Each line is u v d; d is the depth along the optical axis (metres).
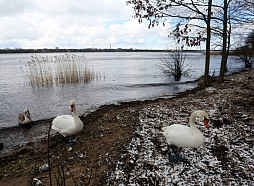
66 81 18.94
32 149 6.08
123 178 4.04
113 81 19.91
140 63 44.50
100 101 12.36
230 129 5.75
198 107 8.25
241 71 24.95
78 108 10.93
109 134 6.46
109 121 7.81
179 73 21.16
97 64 41.78
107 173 4.27
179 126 4.55
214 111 7.39
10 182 4.48
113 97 13.38
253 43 16.78
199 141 4.18
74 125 5.98
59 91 15.34
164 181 3.87
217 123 6.22
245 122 6.11
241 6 8.83
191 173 4.04
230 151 4.65
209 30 12.36
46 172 4.64
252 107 7.39
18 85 17.66
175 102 9.84
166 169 4.23
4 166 5.25
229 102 8.47
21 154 5.88
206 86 14.75
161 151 4.97
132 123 7.11
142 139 5.64
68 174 4.43
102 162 4.75
